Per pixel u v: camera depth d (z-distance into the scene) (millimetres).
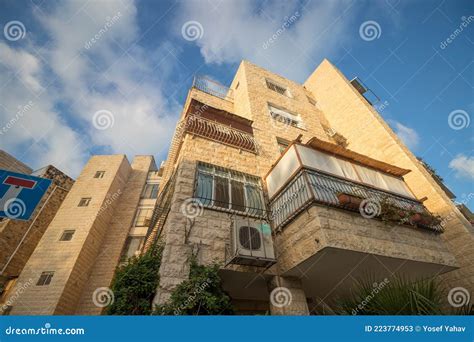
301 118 15070
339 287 7574
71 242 14906
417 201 8719
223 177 8406
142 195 21250
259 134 11664
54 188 18859
